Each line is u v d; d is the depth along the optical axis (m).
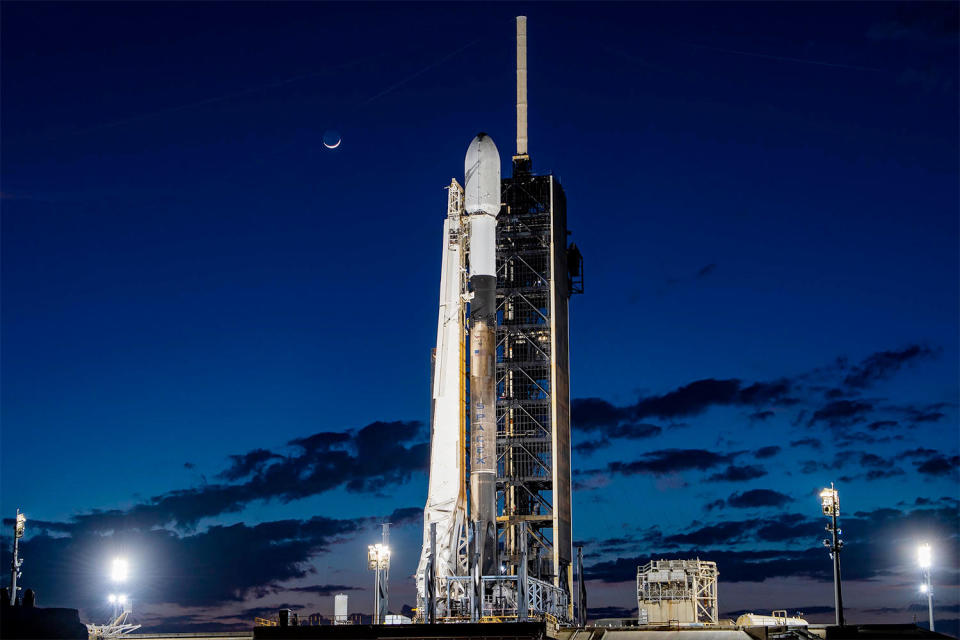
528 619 116.50
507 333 159.25
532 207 164.62
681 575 140.62
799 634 100.06
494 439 127.94
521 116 169.62
